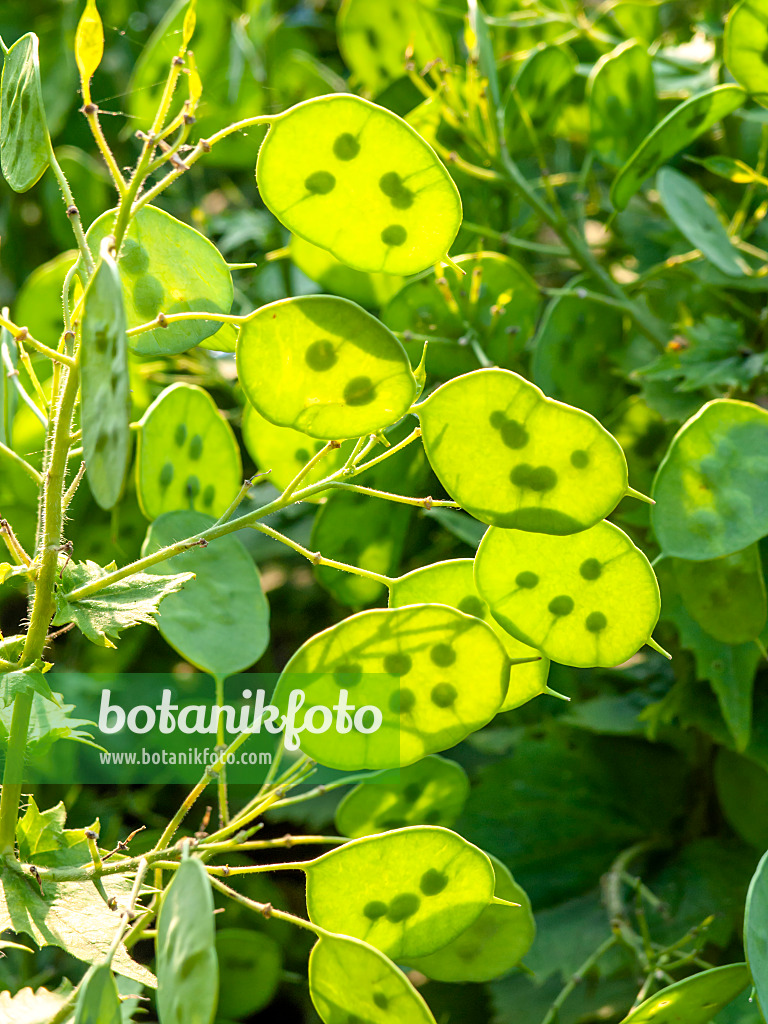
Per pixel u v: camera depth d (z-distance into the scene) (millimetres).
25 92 702
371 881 722
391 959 734
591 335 882
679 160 1070
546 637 729
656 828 908
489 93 857
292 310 689
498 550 721
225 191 1290
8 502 917
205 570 788
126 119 1267
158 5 1349
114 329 658
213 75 1004
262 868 719
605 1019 854
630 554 717
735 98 827
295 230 705
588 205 1062
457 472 708
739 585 817
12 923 703
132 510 930
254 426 800
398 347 692
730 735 856
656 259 1000
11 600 1213
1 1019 709
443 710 732
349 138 692
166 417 781
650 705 878
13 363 770
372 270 711
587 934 865
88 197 1127
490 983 873
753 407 765
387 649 725
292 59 1132
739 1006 812
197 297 712
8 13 1370
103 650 979
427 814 802
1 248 1271
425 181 696
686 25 1187
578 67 1029
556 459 704
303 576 1141
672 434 885
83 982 675
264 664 1098
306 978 895
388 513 861
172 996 671
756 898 714
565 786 931
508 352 881
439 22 993
